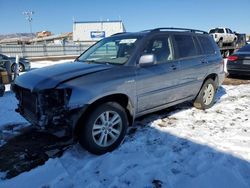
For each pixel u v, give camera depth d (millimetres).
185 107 6047
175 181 3143
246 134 4449
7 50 31719
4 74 8953
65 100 3410
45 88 3438
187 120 5176
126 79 3969
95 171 3391
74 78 3570
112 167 3463
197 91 5621
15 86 4199
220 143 4102
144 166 3465
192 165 3477
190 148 3938
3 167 3518
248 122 5039
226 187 3016
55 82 3490
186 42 5289
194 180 3146
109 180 3195
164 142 4156
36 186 3104
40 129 3541
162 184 3090
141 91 4234
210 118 5297
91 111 3666
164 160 3607
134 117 4344
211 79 5938
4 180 3230
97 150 3754
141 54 4285
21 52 32719
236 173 3258
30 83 3684
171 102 5004
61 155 3789
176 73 4844
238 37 26484
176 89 4938
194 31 5672
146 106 4457
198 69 5391
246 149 3877
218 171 3305
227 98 6953
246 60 9617
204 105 5844
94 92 3572
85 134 3629
